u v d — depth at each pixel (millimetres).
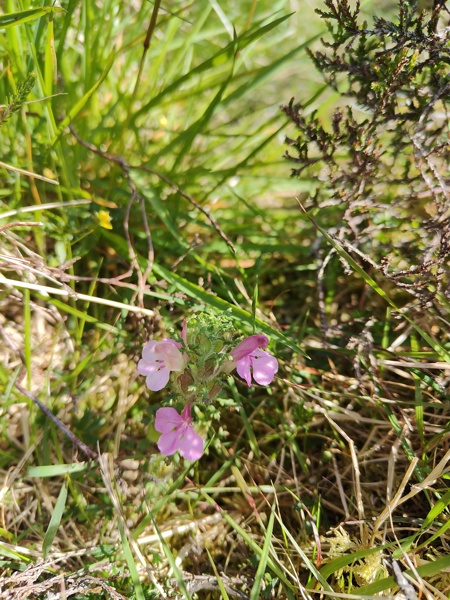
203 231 185
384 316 168
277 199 203
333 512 140
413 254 159
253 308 139
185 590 111
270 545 123
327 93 224
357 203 151
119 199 177
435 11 130
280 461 148
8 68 152
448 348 151
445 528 117
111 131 177
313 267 179
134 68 210
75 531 133
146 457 141
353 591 115
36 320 160
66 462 143
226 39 226
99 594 119
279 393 157
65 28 159
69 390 151
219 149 207
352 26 135
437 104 156
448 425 136
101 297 167
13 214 146
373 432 145
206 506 143
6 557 126
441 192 151
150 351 121
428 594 109
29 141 157
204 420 148
